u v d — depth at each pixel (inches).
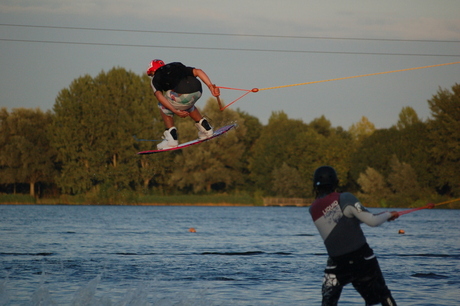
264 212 5211.6
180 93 732.0
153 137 6402.6
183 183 6973.4
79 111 6333.7
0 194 6510.8
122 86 6510.8
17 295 908.0
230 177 7293.3
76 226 2856.8
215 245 1900.8
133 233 2431.1
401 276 1168.8
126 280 1095.0
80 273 1187.9
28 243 1907.0
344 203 572.7
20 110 6766.7
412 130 6899.6
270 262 1416.1
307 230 2728.8
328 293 587.2
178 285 1042.1
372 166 7037.4
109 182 6264.8
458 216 4726.9
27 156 6461.6
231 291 978.7
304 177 7760.8
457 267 1325.0
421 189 6392.7
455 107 6127.0
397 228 3016.7
